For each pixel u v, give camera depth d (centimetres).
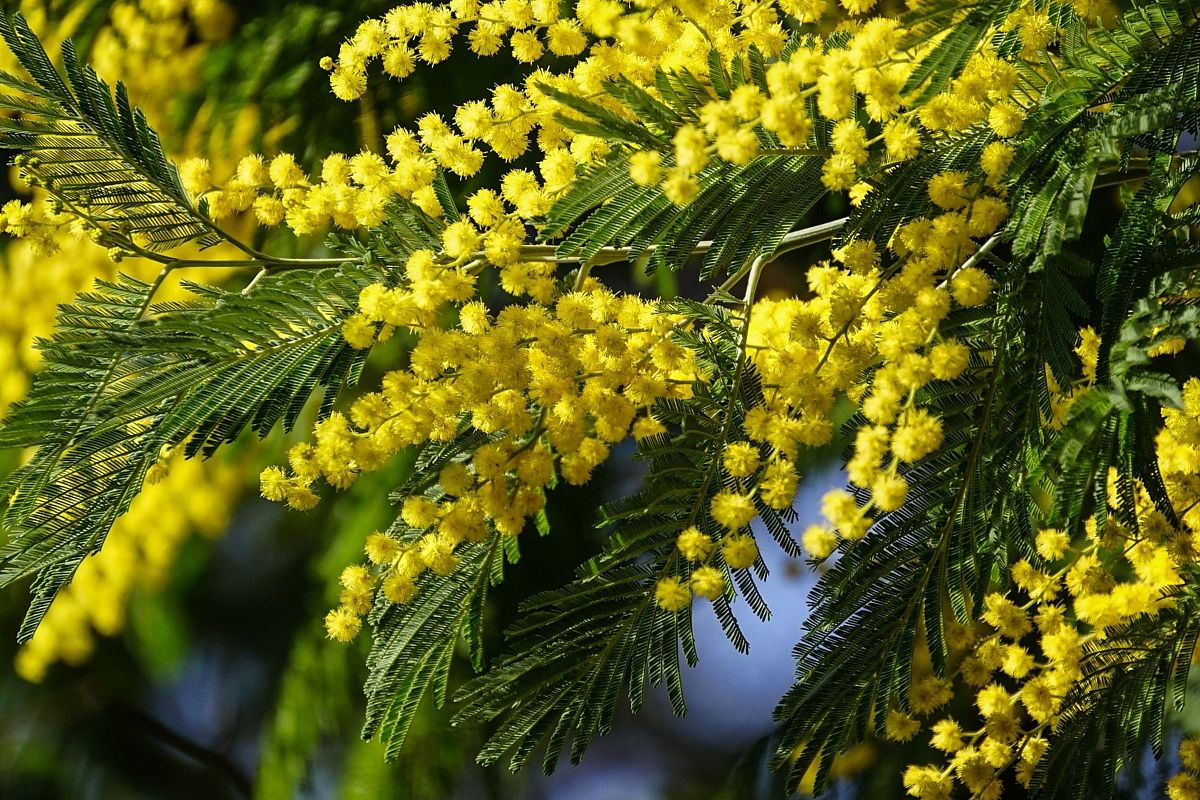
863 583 108
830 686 109
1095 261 119
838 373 108
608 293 110
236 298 109
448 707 127
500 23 111
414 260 108
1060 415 108
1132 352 105
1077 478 105
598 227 108
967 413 108
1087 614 110
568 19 111
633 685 109
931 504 108
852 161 107
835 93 106
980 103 107
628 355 109
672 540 109
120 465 108
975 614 109
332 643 130
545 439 109
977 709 124
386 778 127
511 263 109
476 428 110
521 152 110
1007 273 108
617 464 130
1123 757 111
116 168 110
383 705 110
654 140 107
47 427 107
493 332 108
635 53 109
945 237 107
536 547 126
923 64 106
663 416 109
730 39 109
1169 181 107
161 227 110
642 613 109
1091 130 107
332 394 109
